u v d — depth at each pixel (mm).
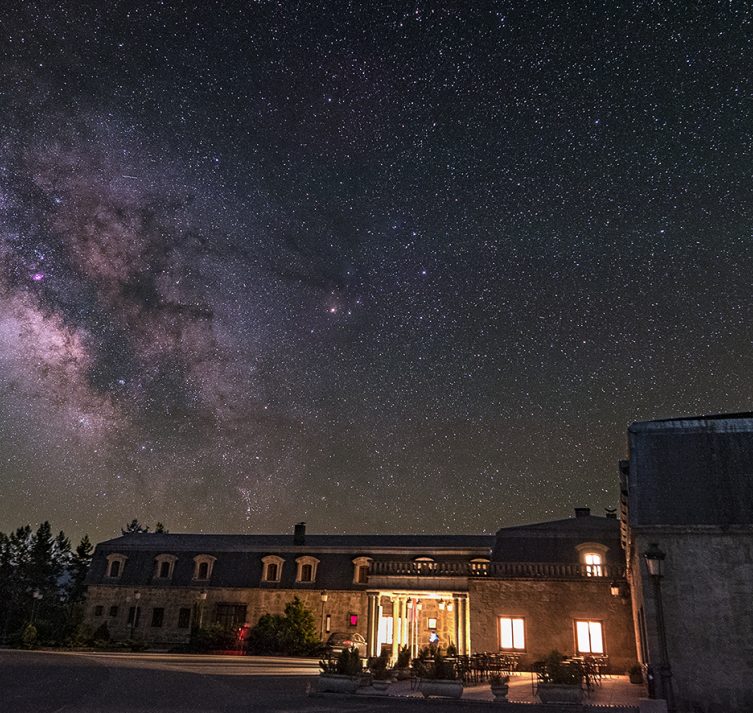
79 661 29125
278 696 17969
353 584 45500
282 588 46469
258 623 43062
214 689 18984
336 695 18234
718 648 17469
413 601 35594
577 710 16188
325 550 47812
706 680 17266
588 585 27859
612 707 16188
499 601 28328
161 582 48750
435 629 38594
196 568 49062
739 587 17891
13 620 65062
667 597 18203
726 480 19781
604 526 35812
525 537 35625
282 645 40219
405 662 24547
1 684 18609
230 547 49812
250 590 47000
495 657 23938
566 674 17219
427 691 18062
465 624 32469
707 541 18516
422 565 33875
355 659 19594
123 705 14906
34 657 31156
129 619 47969
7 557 67875
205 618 46812
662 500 19781
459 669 20000
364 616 44250
